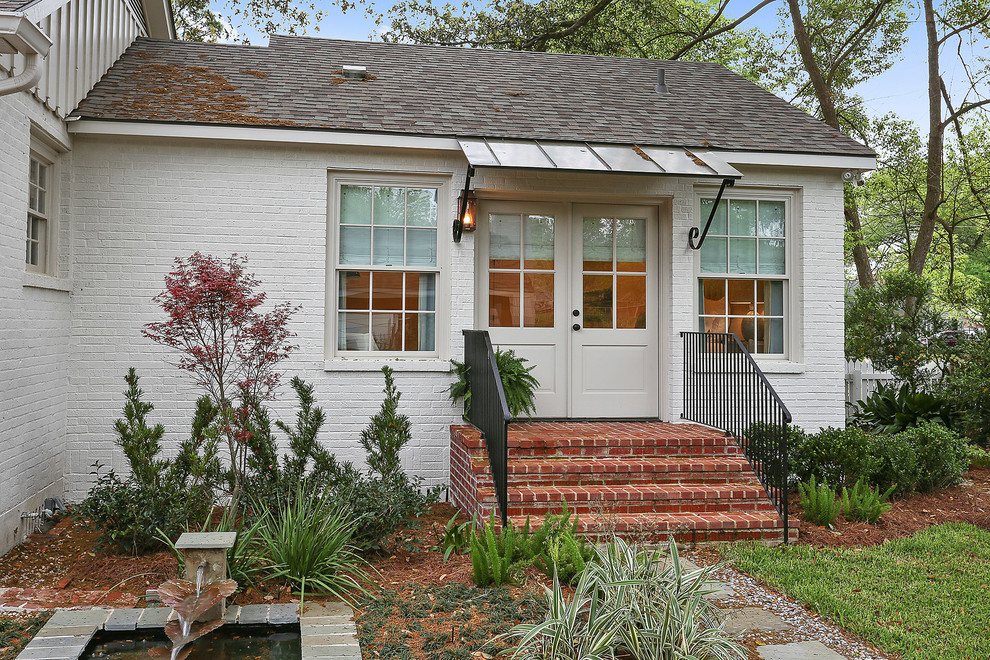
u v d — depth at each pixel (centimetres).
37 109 591
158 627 384
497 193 777
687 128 823
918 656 391
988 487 799
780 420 723
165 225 706
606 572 367
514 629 352
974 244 2608
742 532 599
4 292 534
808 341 819
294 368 723
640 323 829
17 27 446
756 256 829
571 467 637
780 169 813
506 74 942
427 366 740
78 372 688
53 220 670
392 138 724
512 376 740
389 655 370
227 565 434
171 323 550
